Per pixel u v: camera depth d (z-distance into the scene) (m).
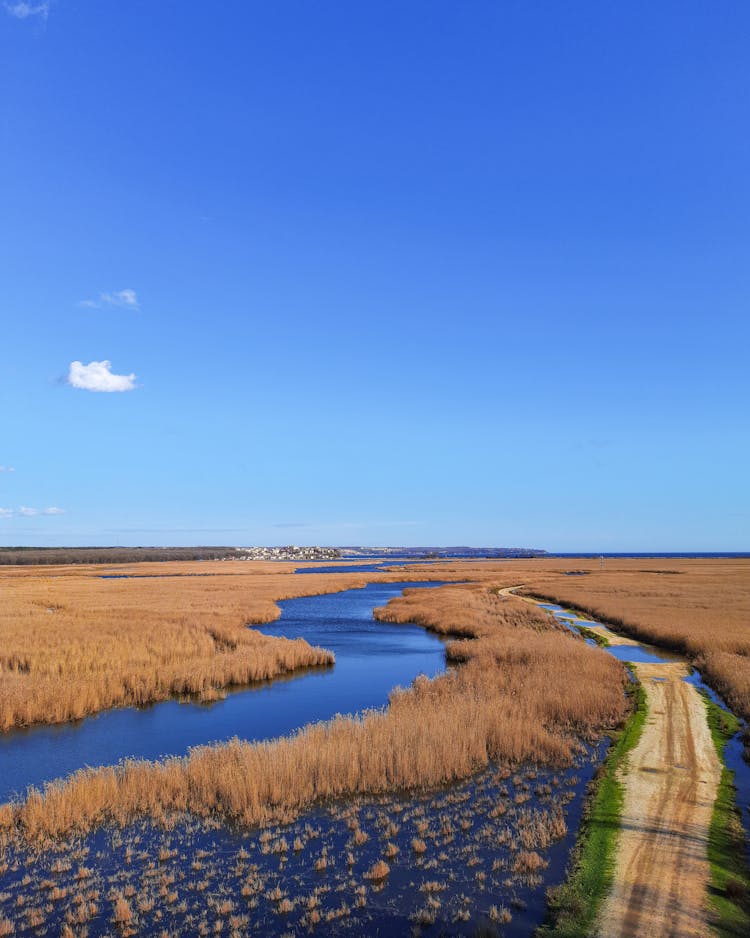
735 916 9.29
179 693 26.06
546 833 12.42
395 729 16.77
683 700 23.00
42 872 11.45
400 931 9.50
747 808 13.41
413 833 12.83
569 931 9.08
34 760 17.94
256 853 12.07
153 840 12.62
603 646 37.06
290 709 23.69
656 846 11.62
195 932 9.55
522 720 18.95
